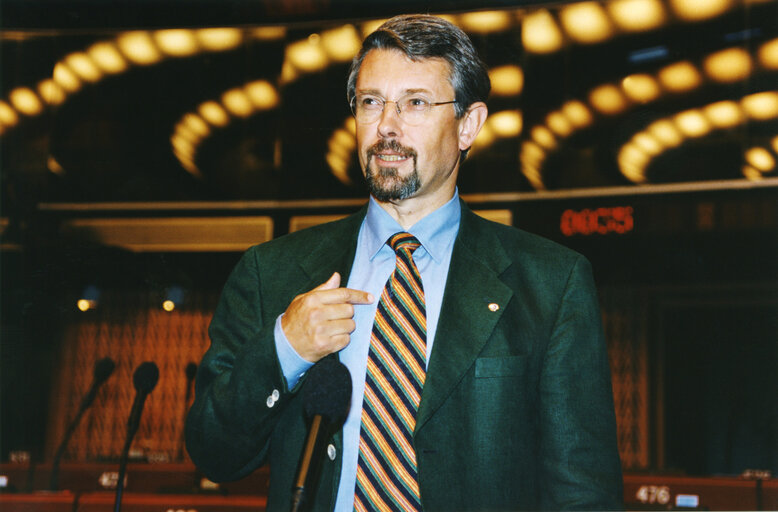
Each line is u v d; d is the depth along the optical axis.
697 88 6.65
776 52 6.16
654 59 6.40
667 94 6.75
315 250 1.35
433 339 1.21
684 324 7.63
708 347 7.55
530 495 1.16
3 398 7.05
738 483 3.22
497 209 7.39
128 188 7.78
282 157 7.55
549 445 1.18
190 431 1.20
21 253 7.10
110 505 2.80
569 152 7.31
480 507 1.11
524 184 7.37
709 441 7.48
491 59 6.32
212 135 7.59
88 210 7.70
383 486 1.12
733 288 7.34
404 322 1.21
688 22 6.01
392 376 1.17
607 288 7.65
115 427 7.59
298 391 1.19
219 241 7.82
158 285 5.84
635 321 7.67
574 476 1.15
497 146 7.27
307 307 1.11
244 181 7.77
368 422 1.15
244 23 6.29
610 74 6.58
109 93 7.26
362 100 1.29
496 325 1.21
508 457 1.14
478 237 1.35
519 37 6.15
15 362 7.02
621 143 7.14
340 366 0.95
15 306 6.88
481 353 1.18
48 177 7.54
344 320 1.10
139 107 7.37
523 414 1.17
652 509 3.18
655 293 7.62
